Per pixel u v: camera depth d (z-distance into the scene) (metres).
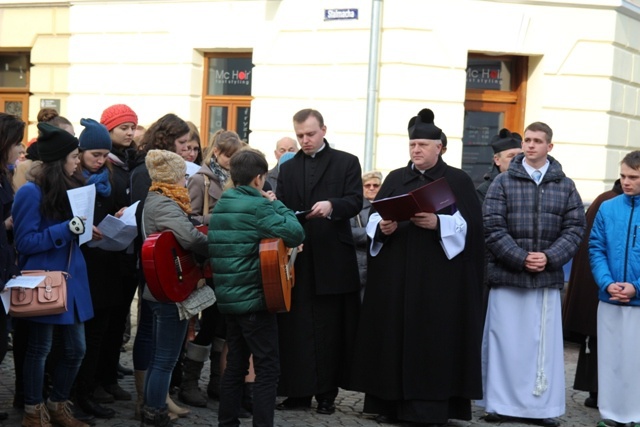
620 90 12.98
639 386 6.47
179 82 13.31
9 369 7.48
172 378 6.86
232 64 13.31
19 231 5.44
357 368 6.47
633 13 12.97
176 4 13.28
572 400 7.43
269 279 5.40
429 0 11.91
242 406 6.41
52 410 5.73
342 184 6.58
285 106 12.52
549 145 6.67
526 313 6.62
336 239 6.57
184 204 5.64
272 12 12.60
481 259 6.43
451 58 12.08
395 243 6.41
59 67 14.30
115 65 13.74
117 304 6.02
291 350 6.54
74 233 5.39
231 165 5.60
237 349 5.65
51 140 5.48
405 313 6.27
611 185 13.02
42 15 14.38
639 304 6.44
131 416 6.19
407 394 6.21
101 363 6.50
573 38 12.52
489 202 6.69
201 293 5.66
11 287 5.29
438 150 6.48
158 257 5.36
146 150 6.32
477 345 6.32
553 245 6.54
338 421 6.42
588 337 7.23
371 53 11.83
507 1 12.26
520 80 12.79
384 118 11.98
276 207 5.56
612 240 6.58
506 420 6.69
